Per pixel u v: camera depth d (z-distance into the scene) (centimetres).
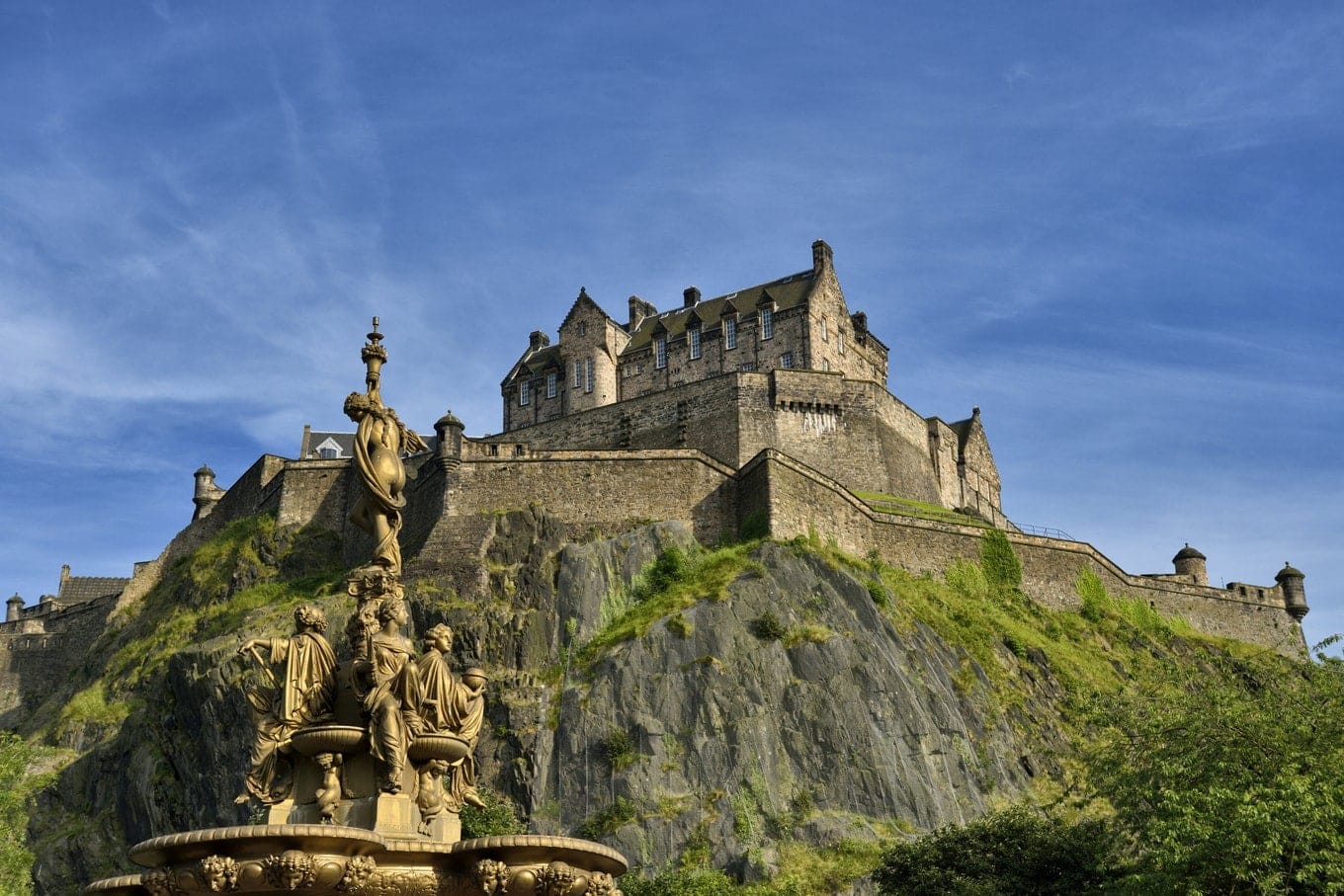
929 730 6738
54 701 9294
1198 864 3541
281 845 1622
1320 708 3950
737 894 5606
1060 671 7994
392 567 1953
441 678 1844
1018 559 8956
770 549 7375
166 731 7306
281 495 8931
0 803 5812
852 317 11325
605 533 7838
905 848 4969
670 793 6306
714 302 10844
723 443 9075
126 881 1712
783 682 6731
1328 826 3484
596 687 6719
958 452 11181
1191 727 3906
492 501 7894
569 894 1703
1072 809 6769
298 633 1888
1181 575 10700
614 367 10750
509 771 6550
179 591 9144
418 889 1691
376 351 2083
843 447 9381
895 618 7388
